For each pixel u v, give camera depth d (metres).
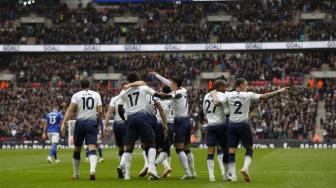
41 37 86.56
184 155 22.12
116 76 82.12
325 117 68.69
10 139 69.69
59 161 35.94
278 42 81.44
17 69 84.25
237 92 20.53
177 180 21.31
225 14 88.69
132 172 26.36
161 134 22.45
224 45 82.94
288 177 22.66
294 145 62.78
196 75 80.75
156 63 82.62
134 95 21.08
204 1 91.12
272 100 70.19
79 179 21.83
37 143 66.31
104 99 74.56
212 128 21.16
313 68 79.00
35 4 93.00
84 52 86.69
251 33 83.12
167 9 91.44
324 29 81.56
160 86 78.31
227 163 21.50
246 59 81.88
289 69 78.69
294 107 69.12
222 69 80.88
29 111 73.38
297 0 88.19
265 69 78.88
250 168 28.41
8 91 78.00
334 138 64.00
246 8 88.75
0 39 85.88
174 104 22.17
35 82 81.25
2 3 92.50
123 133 24.50
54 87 79.12
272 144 63.28
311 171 26.12
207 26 86.25
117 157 40.16
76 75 80.62
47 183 19.98
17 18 90.62
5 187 18.75
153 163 21.28
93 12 91.06
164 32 85.94
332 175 23.66
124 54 87.62
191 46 83.56
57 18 90.31
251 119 67.06
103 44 85.06
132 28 87.69
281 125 66.25
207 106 21.27
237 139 20.67
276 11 87.06
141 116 21.03
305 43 80.50
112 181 20.70
